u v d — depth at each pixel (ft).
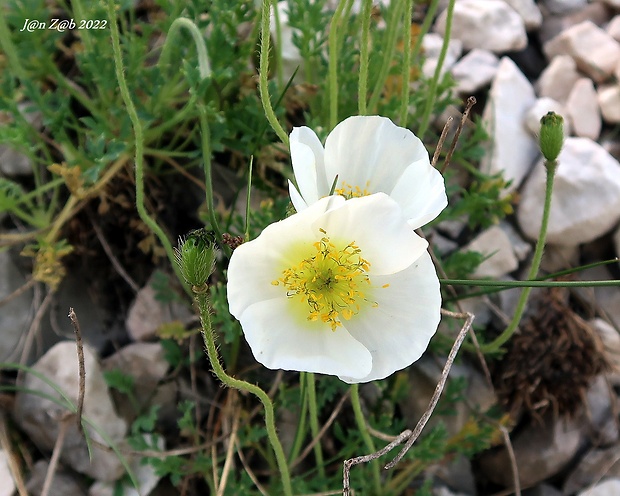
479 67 0.91
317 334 0.45
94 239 0.77
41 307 0.72
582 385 0.76
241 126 0.74
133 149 0.74
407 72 0.58
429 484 0.72
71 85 0.78
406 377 0.76
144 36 0.74
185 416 0.70
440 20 0.96
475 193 0.80
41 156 0.80
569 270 0.58
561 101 0.92
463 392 0.78
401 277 0.44
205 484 0.74
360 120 0.47
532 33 0.99
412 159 0.47
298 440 0.67
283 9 0.75
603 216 0.81
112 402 0.71
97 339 0.76
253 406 0.75
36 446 0.70
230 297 0.43
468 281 0.53
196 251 0.40
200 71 0.64
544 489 0.78
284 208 0.71
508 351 0.78
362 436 0.66
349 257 0.44
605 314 0.82
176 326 0.73
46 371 0.69
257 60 0.74
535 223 0.83
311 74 0.79
